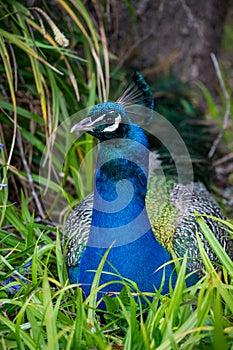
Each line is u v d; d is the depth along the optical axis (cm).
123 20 1088
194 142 991
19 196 891
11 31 841
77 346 509
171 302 536
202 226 612
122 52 1091
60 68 876
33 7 816
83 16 908
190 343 509
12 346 534
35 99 905
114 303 585
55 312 547
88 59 904
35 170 914
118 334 591
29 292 578
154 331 516
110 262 606
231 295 571
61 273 657
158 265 615
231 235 730
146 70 1116
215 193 984
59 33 777
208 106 1222
